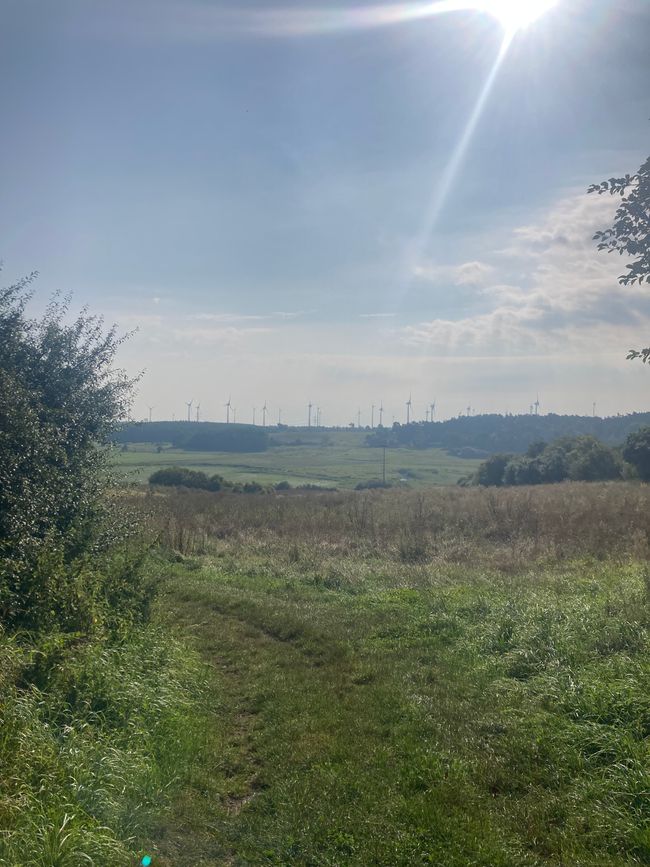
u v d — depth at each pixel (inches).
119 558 468.4
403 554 761.6
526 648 358.6
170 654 351.3
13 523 338.0
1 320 465.1
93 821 188.4
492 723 277.0
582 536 758.5
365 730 278.5
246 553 810.8
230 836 202.2
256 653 398.9
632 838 191.9
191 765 246.2
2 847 163.3
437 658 377.7
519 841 195.6
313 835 200.4
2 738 206.7
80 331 508.7
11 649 261.0
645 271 250.4
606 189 249.0
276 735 275.3
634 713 255.8
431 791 223.8
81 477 442.6
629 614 372.8
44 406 431.2
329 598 561.0
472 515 964.6
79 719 248.2
